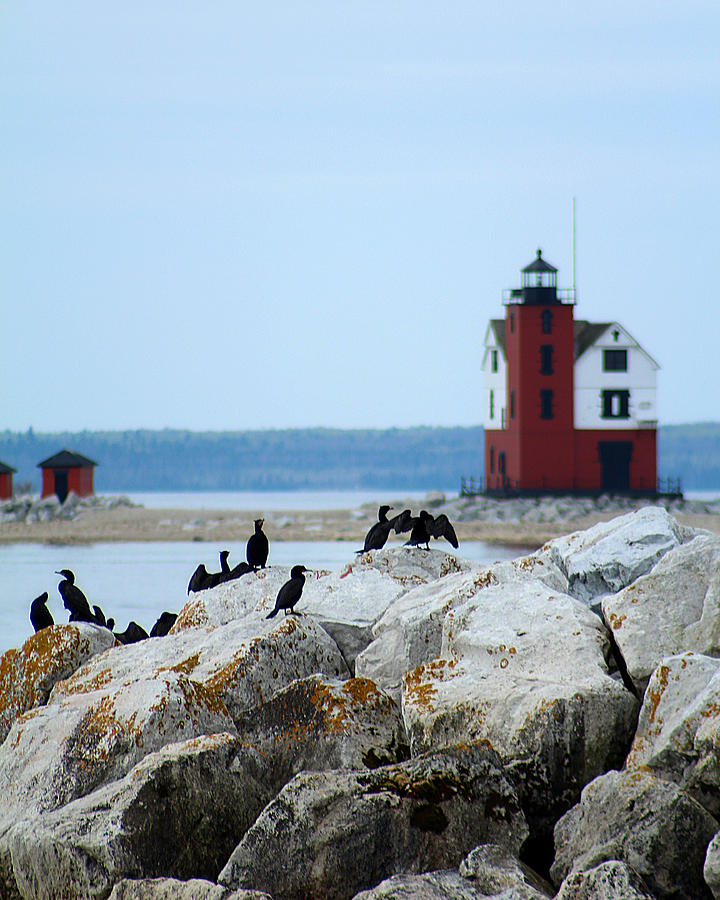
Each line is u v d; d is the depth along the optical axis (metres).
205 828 52.84
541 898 45.78
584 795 50.59
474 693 57.38
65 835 51.16
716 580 59.50
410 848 50.62
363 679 60.06
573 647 59.94
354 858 50.03
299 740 58.31
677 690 53.88
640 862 47.56
